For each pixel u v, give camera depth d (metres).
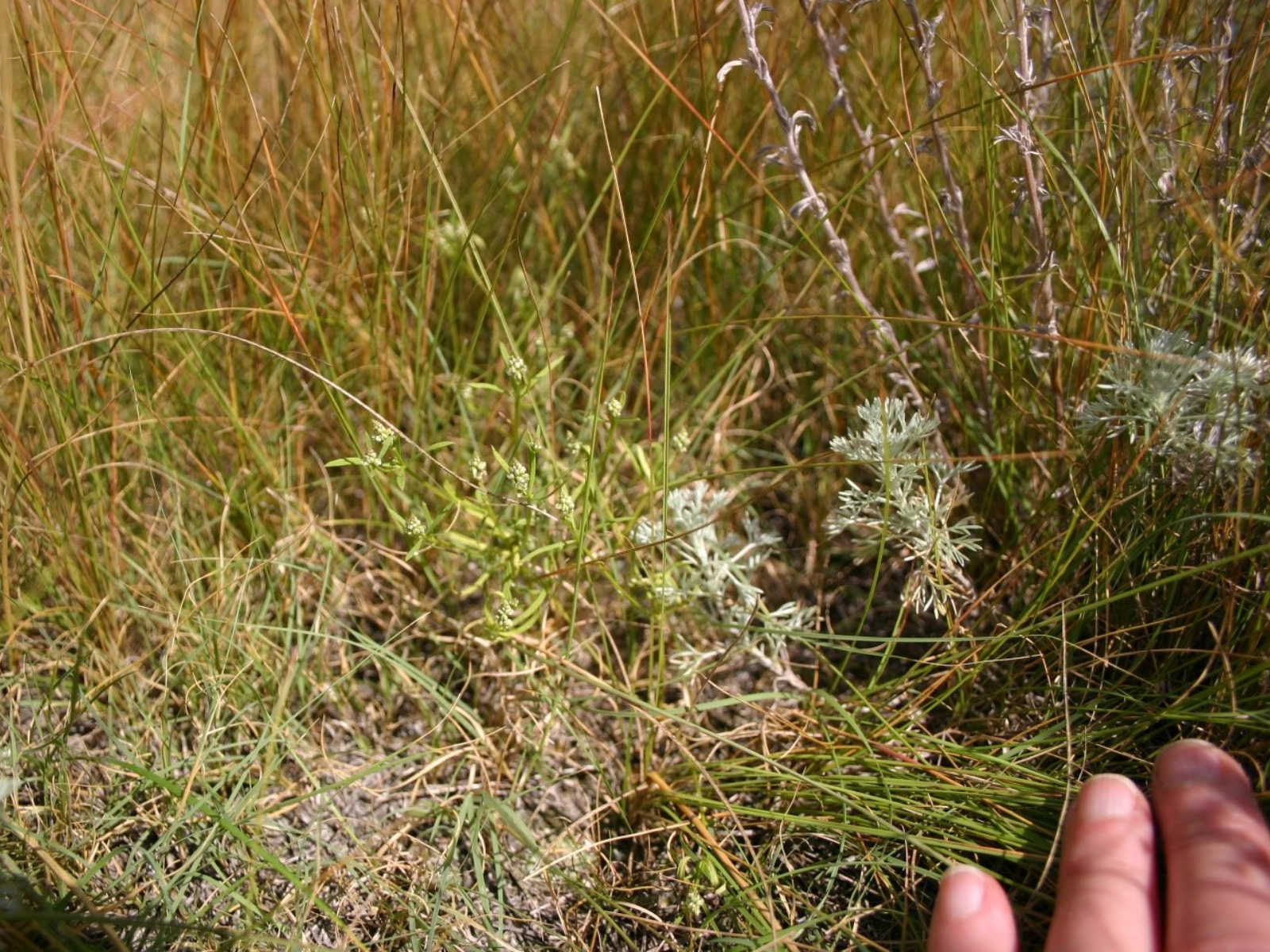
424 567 0.31
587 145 0.36
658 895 0.25
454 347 0.33
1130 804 0.21
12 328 0.27
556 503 0.26
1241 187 0.25
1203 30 0.25
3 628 0.28
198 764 0.24
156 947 0.21
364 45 0.30
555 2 0.38
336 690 0.29
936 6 0.31
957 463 0.28
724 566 0.27
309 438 0.33
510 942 0.24
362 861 0.25
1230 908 0.18
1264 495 0.23
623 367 0.34
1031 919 0.22
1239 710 0.23
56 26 0.27
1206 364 0.22
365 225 0.31
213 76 0.28
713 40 0.32
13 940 0.20
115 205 0.28
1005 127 0.26
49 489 0.28
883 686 0.26
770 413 0.36
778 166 0.35
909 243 0.33
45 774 0.24
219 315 0.31
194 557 0.28
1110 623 0.26
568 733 0.28
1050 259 0.25
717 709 0.29
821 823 0.23
